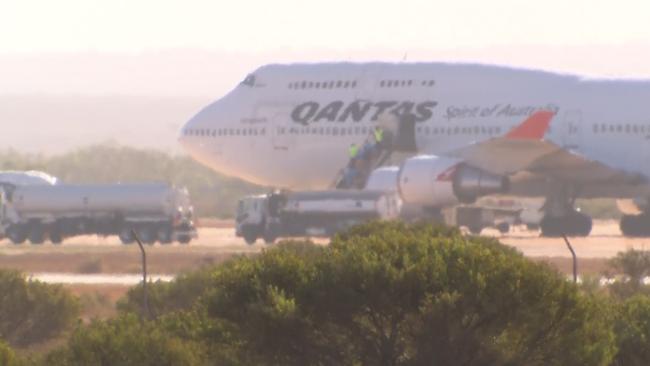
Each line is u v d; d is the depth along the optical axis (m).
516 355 88.81
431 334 88.19
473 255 90.81
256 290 91.44
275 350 90.19
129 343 94.31
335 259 92.06
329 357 89.94
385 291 88.62
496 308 87.94
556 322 89.06
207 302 92.81
